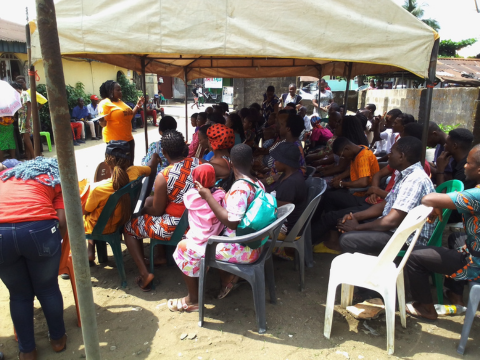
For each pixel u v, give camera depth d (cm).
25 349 238
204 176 264
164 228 312
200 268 269
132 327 277
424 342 261
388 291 245
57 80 138
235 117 543
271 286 305
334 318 289
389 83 1738
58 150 145
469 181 342
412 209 253
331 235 403
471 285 247
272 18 303
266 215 251
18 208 217
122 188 306
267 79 1499
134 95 1730
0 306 305
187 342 261
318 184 360
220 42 305
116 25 304
